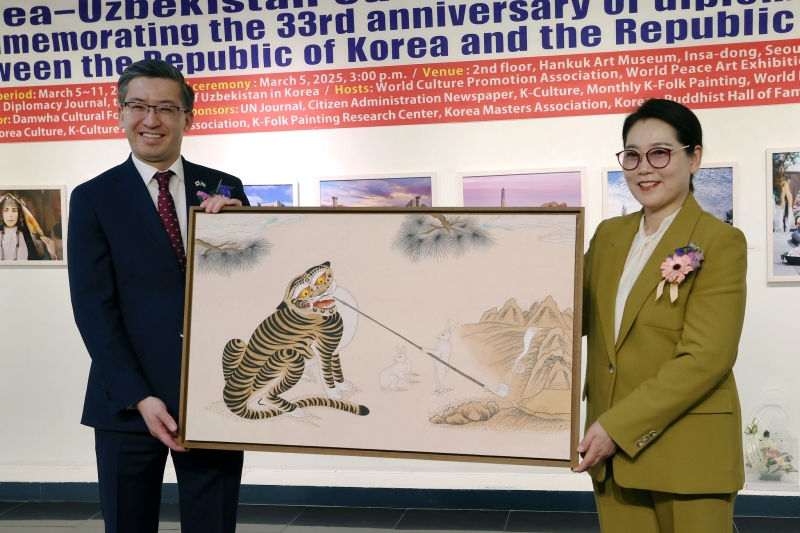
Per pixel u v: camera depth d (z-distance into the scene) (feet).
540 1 11.15
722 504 5.44
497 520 11.30
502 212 5.99
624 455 5.56
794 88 10.61
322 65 11.75
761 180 10.79
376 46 11.60
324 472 12.28
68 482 12.47
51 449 12.60
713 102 10.83
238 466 7.17
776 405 10.98
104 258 6.55
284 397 6.16
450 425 5.89
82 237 6.50
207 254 6.37
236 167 12.07
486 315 5.91
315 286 6.19
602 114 11.13
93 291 6.45
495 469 11.93
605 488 5.89
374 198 11.73
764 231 10.82
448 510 11.82
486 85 11.40
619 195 11.06
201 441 6.24
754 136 10.76
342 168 11.85
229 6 11.86
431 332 5.98
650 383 5.38
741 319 5.36
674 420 5.45
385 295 6.09
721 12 10.70
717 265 5.38
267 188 11.93
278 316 6.22
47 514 11.93
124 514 6.61
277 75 11.86
